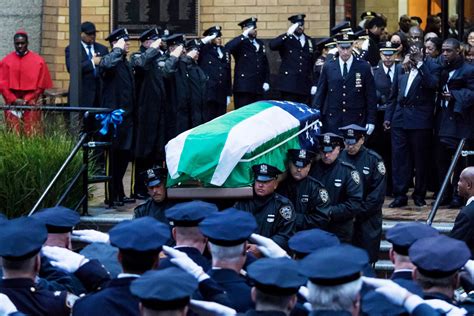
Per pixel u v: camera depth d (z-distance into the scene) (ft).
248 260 61.57
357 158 92.73
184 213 61.62
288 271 48.03
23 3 144.56
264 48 137.59
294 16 134.82
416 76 110.93
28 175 101.76
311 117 93.86
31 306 53.72
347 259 46.19
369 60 126.72
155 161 115.24
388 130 114.52
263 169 81.51
